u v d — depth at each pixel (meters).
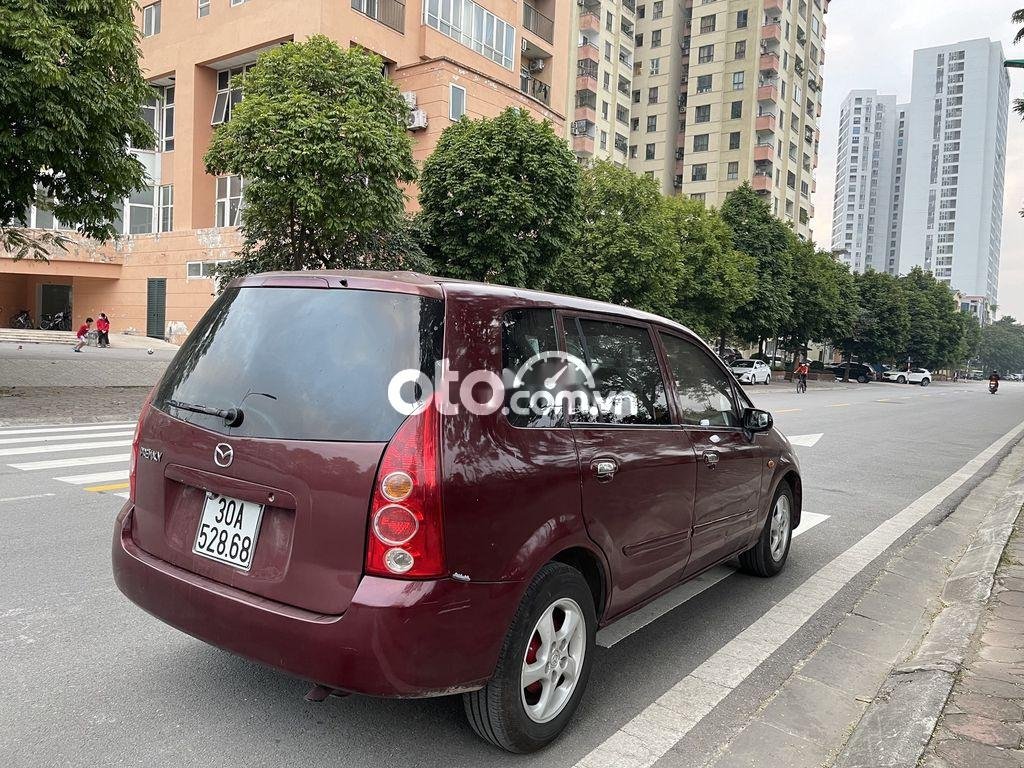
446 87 27.14
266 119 15.05
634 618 4.24
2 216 13.60
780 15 63.38
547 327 2.91
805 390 37.12
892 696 3.23
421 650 2.25
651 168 69.38
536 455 2.60
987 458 12.16
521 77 38.50
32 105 11.86
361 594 2.24
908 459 11.59
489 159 19.58
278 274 2.85
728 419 4.21
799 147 70.00
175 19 32.59
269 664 2.39
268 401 2.55
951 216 183.00
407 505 2.26
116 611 3.86
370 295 2.57
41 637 3.51
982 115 178.88
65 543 5.04
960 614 4.27
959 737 2.82
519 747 2.63
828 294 50.12
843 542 6.18
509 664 2.49
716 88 65.25
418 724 2.86
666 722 3.04
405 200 19.47
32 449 9.14
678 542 3.51
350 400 2.41
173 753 2.59
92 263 35.12
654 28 68.75
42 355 24.16
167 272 33.88
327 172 15.09
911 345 75.88
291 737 2.72
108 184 13.45
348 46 27.69
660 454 3.30
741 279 36.25
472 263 19.61
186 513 2.74
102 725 2.75
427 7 30.09
